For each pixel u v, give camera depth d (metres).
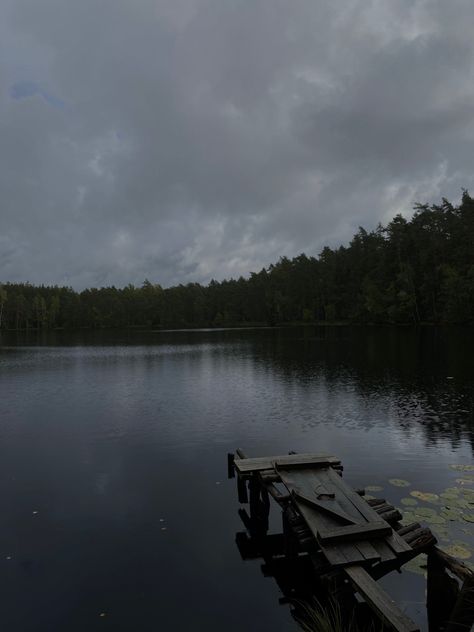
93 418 17.12
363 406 18.31
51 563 7.04
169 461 11.97
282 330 92.81
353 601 5.59
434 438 13.59
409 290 79.12
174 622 5.71
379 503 7.60
